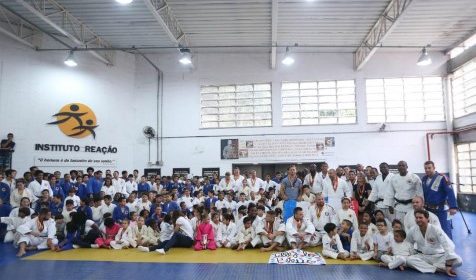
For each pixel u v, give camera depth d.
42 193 8.73
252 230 7.47
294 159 13.65
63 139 12.24
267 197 9.75
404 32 11.92
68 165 12.26
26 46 11.77
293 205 7.76
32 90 11.77
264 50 13.95
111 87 13.49
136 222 7.98
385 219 6.58
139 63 14.39
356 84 13.77
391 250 5.98
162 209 8.95
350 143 13.57
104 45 13.05
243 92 14.19
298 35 12.28
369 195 7.41
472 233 8.38
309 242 7.21
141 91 14.26
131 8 10.47
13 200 8.88
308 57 14.01
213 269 5.81
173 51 14.19
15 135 11.30
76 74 12.70
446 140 13.41
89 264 6.26
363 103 13.67
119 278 5.37
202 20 11.17
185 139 13.99
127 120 13.86
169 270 5.78
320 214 7.47
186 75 14.27
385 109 13.73
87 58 12.97
